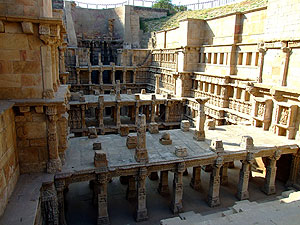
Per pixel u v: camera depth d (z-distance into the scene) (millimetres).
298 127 19172
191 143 18641
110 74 46594
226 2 38750
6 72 12648
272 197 18562
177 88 34781
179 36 35969
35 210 10922
